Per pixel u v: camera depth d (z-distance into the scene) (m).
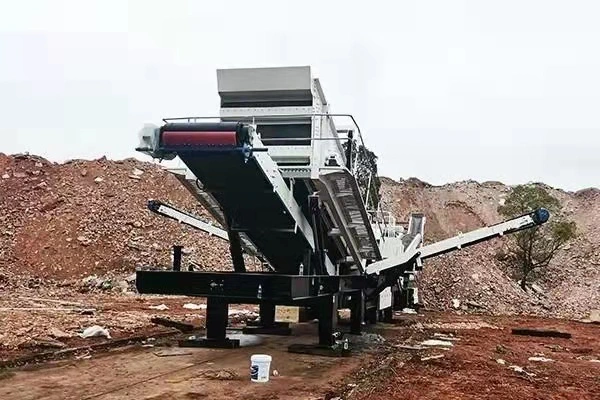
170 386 7.78
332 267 13.15
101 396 7.06
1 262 26.47
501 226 14.31
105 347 10.82
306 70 10.38
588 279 34.94
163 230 30.75
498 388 8.87
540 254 34.28
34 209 31.31
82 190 33.41
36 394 7.04
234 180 9.77
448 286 28.47
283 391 7.84
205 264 27.95
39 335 10.95
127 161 37.88
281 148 10.54
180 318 15.71
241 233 11.42
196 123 8.82
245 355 10.61
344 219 11.67
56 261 27.00
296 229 10.91
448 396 8.13
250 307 22.08
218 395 7.42
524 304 28.25
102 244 28.31
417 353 12.23
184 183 11.00
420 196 48.47
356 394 7.93
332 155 11.14
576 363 12.20
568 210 47.94
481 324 20.45
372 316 17.47
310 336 13.86
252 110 10.69
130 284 24.47
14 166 35.16
